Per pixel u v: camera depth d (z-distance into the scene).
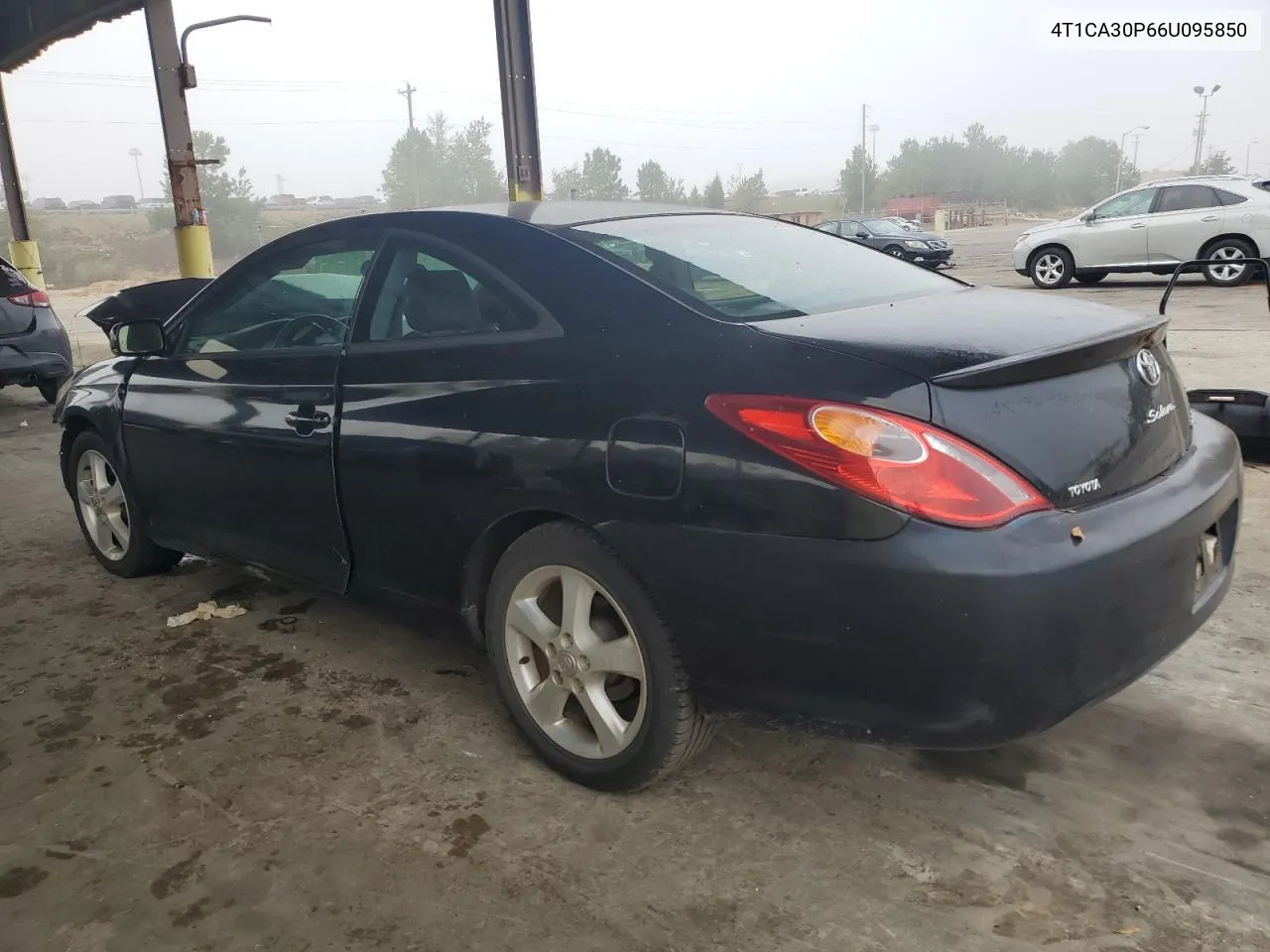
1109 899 2.16
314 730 2.99
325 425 3.02
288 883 2.30
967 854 2.32
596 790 2.62
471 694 3.20
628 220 2.93
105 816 2.58
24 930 2.17
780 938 2.08
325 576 3.22
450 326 2.76
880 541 1.97
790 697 2.18
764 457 2.08
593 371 2.39
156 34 10.55
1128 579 2.07
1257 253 13.86
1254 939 2.03
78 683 3.35
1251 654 3.24
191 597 4.12
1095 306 2.64
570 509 2.41
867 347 2.12
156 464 3.81
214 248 66.44
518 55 8.78
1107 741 2.78
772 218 3.42
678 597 2.25
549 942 2.09
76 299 28.45
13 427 8.11
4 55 13.84
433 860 2.37
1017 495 2.00
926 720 2.04
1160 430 2.37
